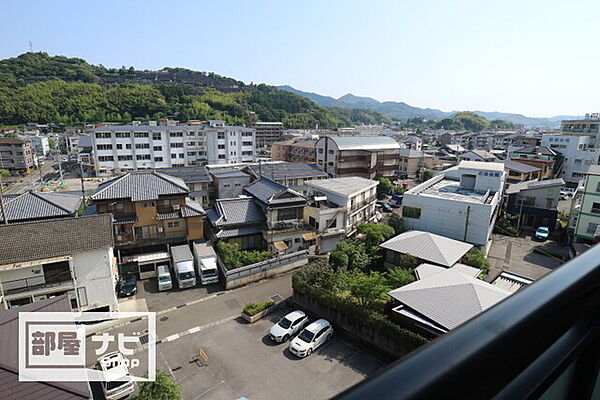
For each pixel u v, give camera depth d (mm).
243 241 23844
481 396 571
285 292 19547
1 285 14680
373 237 22297
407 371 511
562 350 817
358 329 15219
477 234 22500
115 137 49625
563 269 980
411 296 14023
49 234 16469
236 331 16125
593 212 23953
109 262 16875
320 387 12914
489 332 662
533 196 31062
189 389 12781
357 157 45406
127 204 21609
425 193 26312
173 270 21594
